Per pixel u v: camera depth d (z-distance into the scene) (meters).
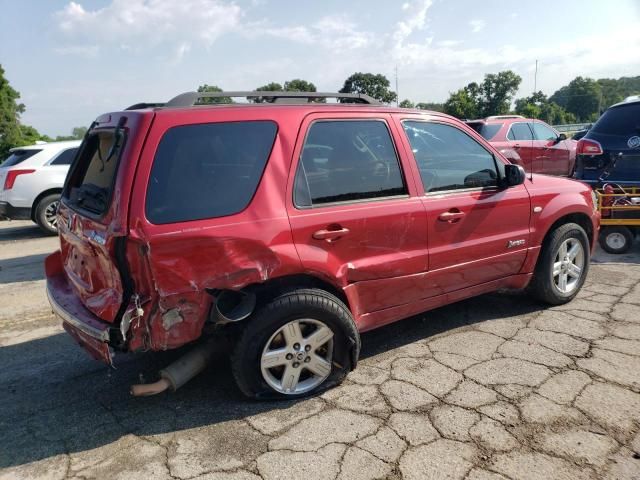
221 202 2.80
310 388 3.16
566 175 12.09
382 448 2.62
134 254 2.58
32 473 2.56
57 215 3.73
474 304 4.67
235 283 2.78
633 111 6.29
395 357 3.66
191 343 3.47
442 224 3.63
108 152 2.97
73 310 2.99
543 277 4.36
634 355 3.50
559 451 2.54
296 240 2.98
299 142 3.10
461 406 2.97
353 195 3.27
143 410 3.11
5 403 3.28
